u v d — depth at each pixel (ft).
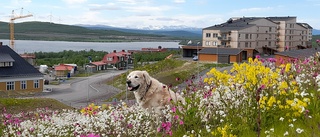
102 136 24.81
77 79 305.73
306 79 27.89
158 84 30.91
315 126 19.30
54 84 267.80
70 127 32.60
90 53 584.81
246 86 24.00
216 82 29.35
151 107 29.86
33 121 40.68
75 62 472.03
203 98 25.43
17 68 222.89
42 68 378.12
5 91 208.03
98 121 29.25
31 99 117.08
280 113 22.26
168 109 26.03
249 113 22.26
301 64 36.70
